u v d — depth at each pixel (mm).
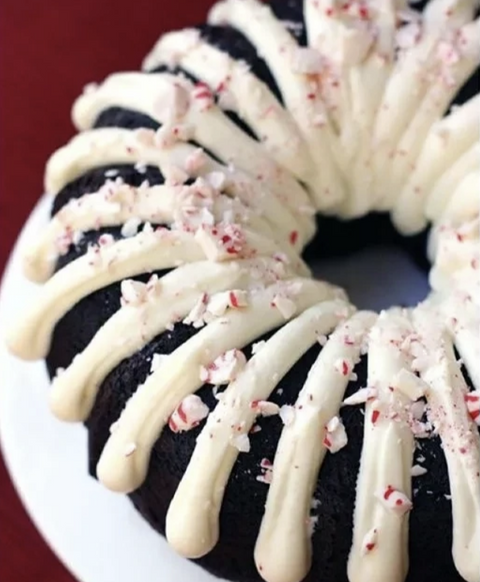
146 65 640
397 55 605
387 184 615
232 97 597
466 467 523
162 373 541
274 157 596
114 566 582
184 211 563
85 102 628
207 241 556
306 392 533
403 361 542
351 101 602
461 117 595
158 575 579
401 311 567
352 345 546
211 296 551
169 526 542
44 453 610
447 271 581
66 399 567
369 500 525
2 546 653
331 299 572
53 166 606
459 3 616
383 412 528
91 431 575
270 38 608
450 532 530
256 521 538
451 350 545
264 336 549
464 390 535
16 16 776
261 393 534
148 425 545
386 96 601
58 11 778
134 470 554
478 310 553
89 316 566
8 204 729
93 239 575
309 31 611
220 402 534
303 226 607
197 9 777
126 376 553
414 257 642
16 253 654
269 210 587
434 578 542
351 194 618
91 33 774
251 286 556
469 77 604
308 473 526
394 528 524
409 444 528
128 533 589
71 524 592
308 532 534
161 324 549
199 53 610
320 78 603
